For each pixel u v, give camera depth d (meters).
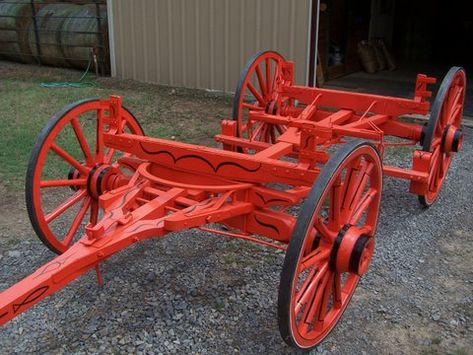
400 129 5.09
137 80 10.51
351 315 3.42
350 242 2.84
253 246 4.17
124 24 10.30
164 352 3.03
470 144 6.96
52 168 5.65
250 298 3.52
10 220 4.57
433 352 3.11
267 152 3.65
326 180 2.57
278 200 3.18
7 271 3.78
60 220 4.57
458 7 13.86
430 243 4.35
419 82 5.04
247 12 8.89
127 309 3.37
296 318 2.82
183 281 3.68
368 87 10.33
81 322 3.25
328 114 5.42
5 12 11.85
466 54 14.21
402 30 14.02
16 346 3.05
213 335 3.17
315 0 8.31
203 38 9.48
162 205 3.16
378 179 3.26
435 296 3.64
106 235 2.76
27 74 11.05
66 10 11.39
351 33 11.82
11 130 7.02
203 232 4.37
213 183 3.44
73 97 8.97
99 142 3.89
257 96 5.58
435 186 5.00
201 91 9.68
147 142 3.61
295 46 8.61
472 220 4.78
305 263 2.65
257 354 3.03
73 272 2.58
